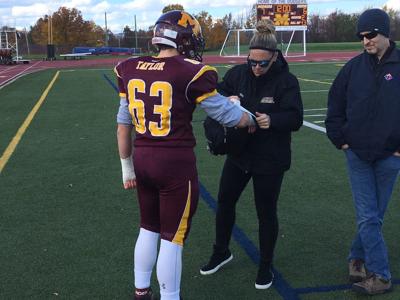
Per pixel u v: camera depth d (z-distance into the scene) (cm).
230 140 303
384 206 324
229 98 295
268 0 3241
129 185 289
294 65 2647
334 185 553
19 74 2434
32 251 392
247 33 4425
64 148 748
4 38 3862
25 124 959
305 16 3303
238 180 334
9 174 608
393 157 310
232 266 367
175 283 272
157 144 259
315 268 363
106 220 456
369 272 327
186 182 263
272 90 307
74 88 1667
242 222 451
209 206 491
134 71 264
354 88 308
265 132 311
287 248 397
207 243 406
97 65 3194
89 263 371
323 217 461
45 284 341
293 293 328
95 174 604
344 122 320
